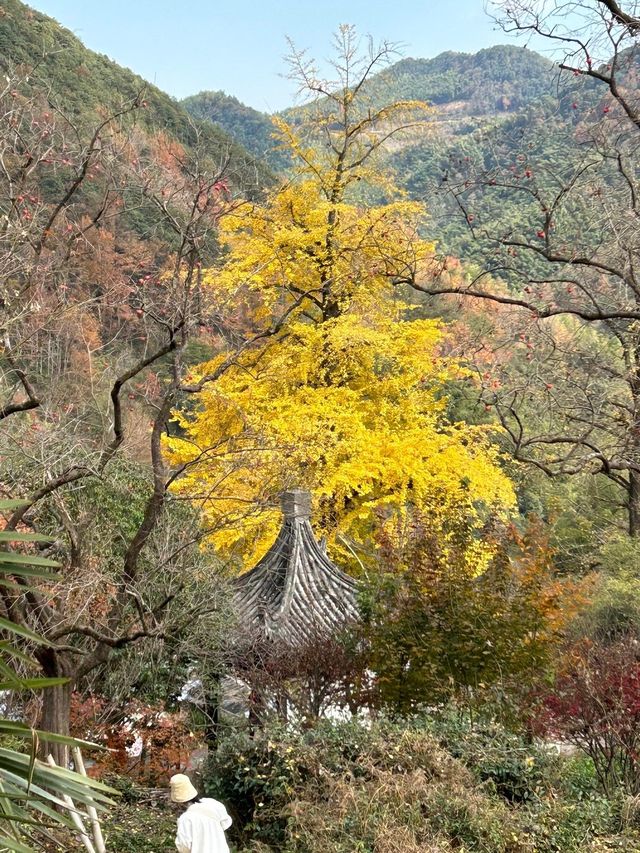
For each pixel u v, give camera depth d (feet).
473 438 70.03
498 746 31.27
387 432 64.85
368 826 24.30
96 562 34.86
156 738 40.14
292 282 66.69
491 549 45.14
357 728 30.96
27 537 14.96
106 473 37.86
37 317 28.02
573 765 33.94
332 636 44.29
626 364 43.93
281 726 31.60
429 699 39.22
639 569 64.08
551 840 26.12
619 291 43.98
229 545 53.26
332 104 71.77
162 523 39.22
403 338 67.51
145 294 29.07
